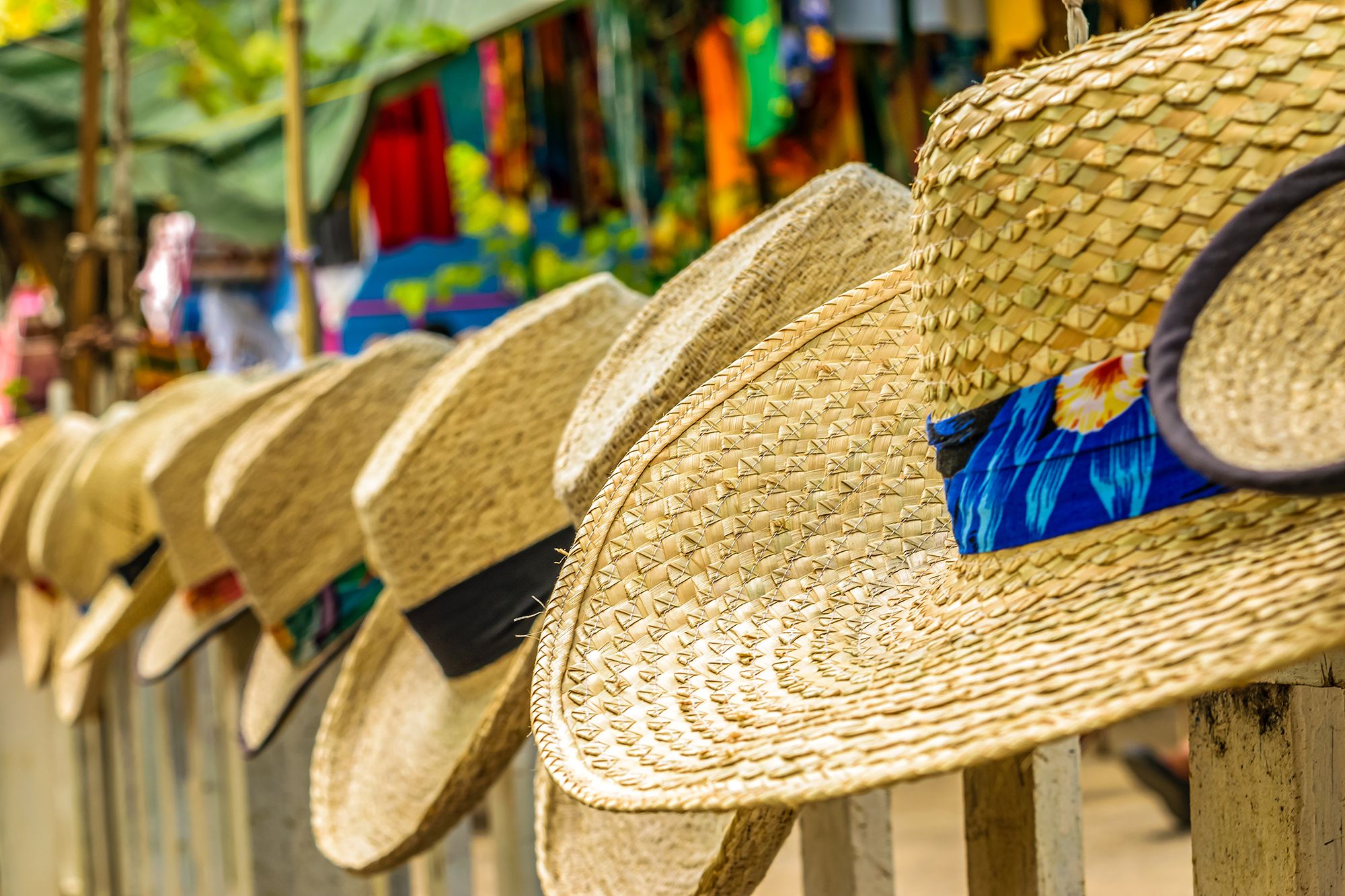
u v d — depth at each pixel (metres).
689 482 1.21
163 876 3.67
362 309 6.42
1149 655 0.78
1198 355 0.80
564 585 1.15
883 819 1.74
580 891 1.61
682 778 0.92
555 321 1.91
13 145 4.25
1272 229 0.83
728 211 4.15
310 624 2.42
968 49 4.28
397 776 2.13
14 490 3.92
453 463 1.86
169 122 4.14
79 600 3.55
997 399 0.99
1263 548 0.82
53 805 4.39
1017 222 0.97
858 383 1.27
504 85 4.72
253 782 2.95
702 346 1.37
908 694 0.90
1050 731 0.76
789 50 3.80
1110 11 3.45
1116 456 0.91
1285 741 1.12
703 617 1.16
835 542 1.22
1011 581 0.97
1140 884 4.43
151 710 3.66
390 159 5.04
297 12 3.06
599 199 4.82
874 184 1.48
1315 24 0.88
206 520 2.78
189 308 7.14
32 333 5.45
